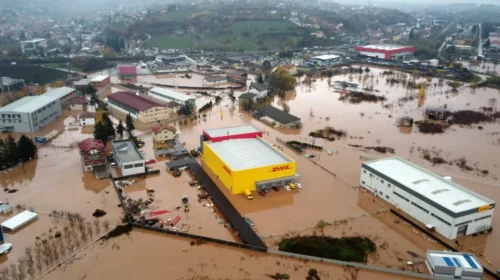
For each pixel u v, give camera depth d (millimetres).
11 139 69750
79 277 41219
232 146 69500
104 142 79188
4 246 45625
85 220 51906
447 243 47656
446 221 48094
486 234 49875
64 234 48875
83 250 45750
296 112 106125
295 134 88125
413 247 47281
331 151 76750
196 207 55594
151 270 42469
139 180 64062
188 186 62125
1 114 86250
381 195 59125
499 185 63625
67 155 75062
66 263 43406
